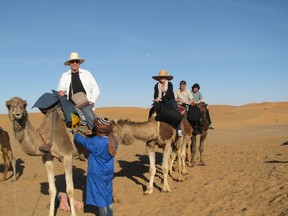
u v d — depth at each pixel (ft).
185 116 37.88
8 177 39.81
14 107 21.40
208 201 26.76
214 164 44.06
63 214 27.32
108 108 224.33
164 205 27.50
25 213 27.58
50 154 24.14
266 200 24.72
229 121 140.26
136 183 35.81
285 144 61.26
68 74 27.99
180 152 37.91
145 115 165.89
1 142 37.50
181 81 41.42
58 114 24.77
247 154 50.44
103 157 22.36
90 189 22.71
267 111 175.52
